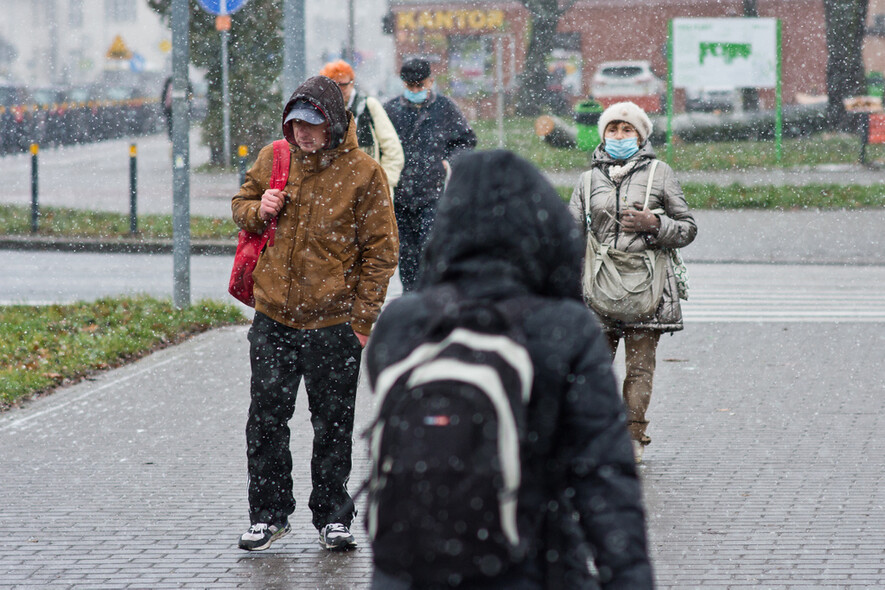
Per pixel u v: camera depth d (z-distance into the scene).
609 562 4.05
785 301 23.86
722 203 39.72
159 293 23.89
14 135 63.47
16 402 14.84
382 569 3.97
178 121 21.12
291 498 9.52
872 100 60.00
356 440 12.90
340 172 9.08
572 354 4.16
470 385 3.87
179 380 16.30
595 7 75.12
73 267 28.19
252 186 9.34
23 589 8.51
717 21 50.84
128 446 12.74
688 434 13.09
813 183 42.97
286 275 9.07
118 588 8.54
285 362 9.21
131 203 33.06
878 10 84.06
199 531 9.91
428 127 16.22
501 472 3.81
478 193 4.38
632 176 11.73
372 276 9.11
